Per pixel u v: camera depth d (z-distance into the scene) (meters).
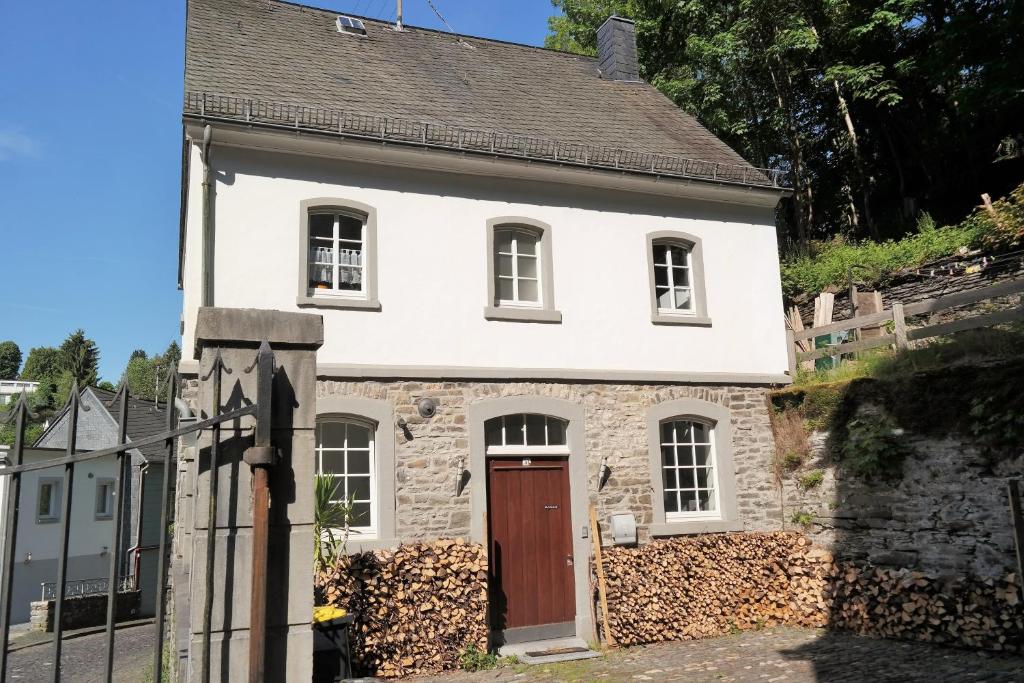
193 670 3.40
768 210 13.27
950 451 9.33
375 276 10.23
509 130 12.13
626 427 11.34
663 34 22.75
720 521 11.61
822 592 10.77
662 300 12.34
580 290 11.50
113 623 3.10
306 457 3.69
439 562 9.28
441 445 10.13
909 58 19.27
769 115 23.44
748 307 12.70
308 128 9.88
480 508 10.16
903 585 9.65
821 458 11.27
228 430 3.60
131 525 20.83
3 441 18.61
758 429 12.20
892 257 16.48
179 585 6.56
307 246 9.98
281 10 14.09
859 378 10.60
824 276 16.95
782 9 20.73
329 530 8.90
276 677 3.49
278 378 3.72
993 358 9.24
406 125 10.71
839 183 24.69
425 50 14.77
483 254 10.95
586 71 16.75
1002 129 19.91
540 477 10.84
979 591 8.78
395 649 8.79
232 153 9.79
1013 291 9.60
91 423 22.05
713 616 10.77
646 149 13.20
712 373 12.04
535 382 10.88
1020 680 7.37
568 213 11.67
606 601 10.14
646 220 12.23
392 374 10.00
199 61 11.08
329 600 8.45
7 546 3.02
